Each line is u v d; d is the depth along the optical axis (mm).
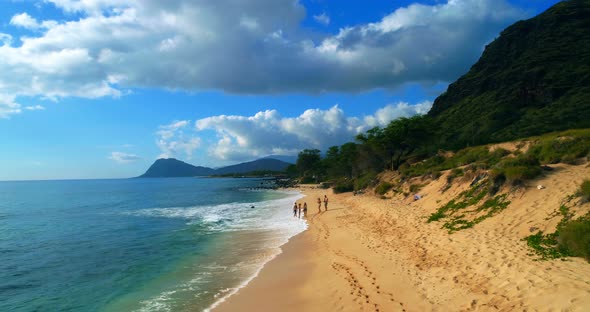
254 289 13000
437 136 56688
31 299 13445
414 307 9680
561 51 87500
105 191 119125
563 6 108188
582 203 12945
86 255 20734
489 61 114812
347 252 16859
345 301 10742
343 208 35469
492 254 12070
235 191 97812
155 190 119062
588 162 17859
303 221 29844
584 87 70000
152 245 22859
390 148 55594
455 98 112625
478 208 18203
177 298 12531
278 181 148375
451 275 11398
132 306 12125
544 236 12320
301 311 10523
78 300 13141
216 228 28469
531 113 70000
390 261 14250
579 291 8109
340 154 98938
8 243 25156
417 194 29203
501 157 28531
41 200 77125
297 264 16047
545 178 16812
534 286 9047
